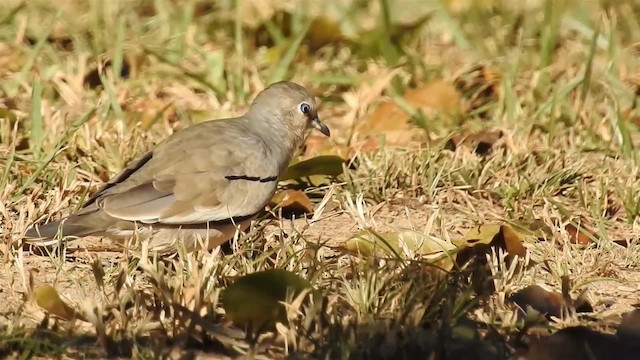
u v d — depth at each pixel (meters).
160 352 7.87
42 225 10.30
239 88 14.97
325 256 10.27
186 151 10.35
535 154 13.02
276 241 10.53
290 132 11.62
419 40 17.25
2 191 11.30
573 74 15.66
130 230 9.95
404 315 8.26
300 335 8.11
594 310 9.23
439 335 8.02
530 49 16.98
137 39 16.55
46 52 16.14
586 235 10.95
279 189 12.14
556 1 17.56
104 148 12.54
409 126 14.01
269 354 8.11
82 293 9.19
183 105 14.72
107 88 13.47
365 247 9.86
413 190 12.16
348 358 7.79
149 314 8.44
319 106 15.10
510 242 9.96
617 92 15.01
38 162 11.94
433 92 14.55
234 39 16.98
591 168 12.74
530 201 11.96
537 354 8.07
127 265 9.35
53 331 8.38
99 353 8.12
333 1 17.91
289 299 8.36
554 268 10.01
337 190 11.95
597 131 13.90
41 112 13.10
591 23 17.80
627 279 10.02
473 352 8.02
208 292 8.67
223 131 10.69
